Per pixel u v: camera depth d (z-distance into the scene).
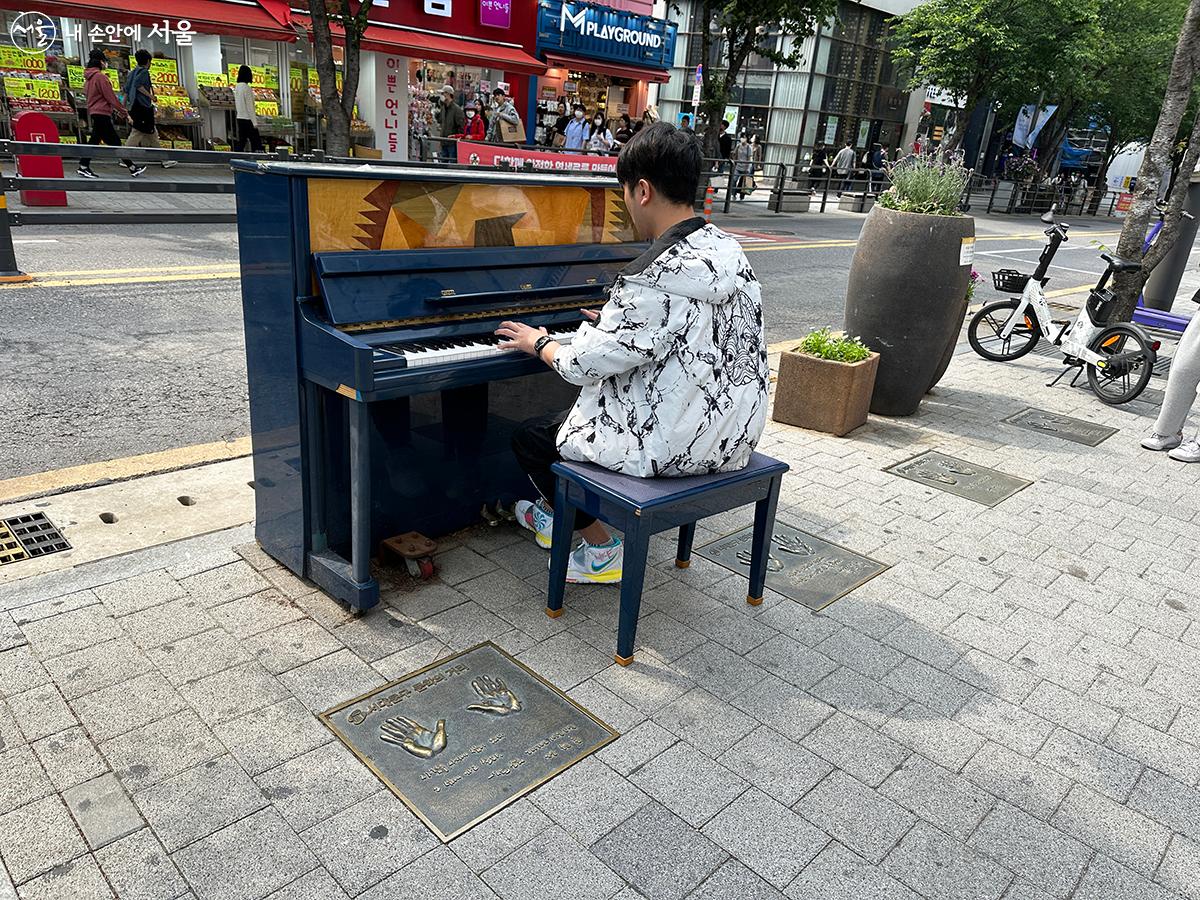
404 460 3.37
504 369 3.00
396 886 1.97
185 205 12.01
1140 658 3.14
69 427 4.54
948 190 5.33
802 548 3.81
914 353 5.48
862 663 2.99
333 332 2.69
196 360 5.80
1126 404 6.36
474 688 2.70
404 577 3.32
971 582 3.62
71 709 2.46
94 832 2.06
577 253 3.63
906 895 2.05
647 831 2.19
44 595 2.99
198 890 1.93
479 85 19.47
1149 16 26.67
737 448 2.87
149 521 3.57
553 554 3.03
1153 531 4.20
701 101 18.70
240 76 14.31
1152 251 7.44
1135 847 2.26
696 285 2.60
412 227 3.08
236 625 2.92
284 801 2.20
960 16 23.22
